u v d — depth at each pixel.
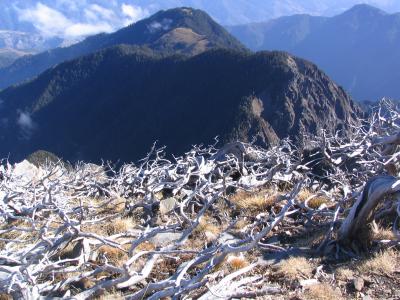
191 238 8.08
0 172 11.90
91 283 6.24
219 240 7.73
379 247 6.83
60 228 6.45
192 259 6.69
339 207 8.08
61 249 6.90
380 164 9.73
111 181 11.94
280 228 8.20
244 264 6.58
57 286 5.86
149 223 8.87
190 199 9.32
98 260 7.06
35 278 5.92
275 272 6.39
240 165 11.97
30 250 6.18
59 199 9.41
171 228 7.14
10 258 6.00
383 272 6.13
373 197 6.64
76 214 9.07
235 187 10.85
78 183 11.91
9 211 8.90
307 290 5.80
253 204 9.46
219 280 6.11
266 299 5.62
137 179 11.63
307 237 7.73
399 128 9.66
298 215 8.70
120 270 5.98
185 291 5.55
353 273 6.20
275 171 10.41
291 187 10.95
